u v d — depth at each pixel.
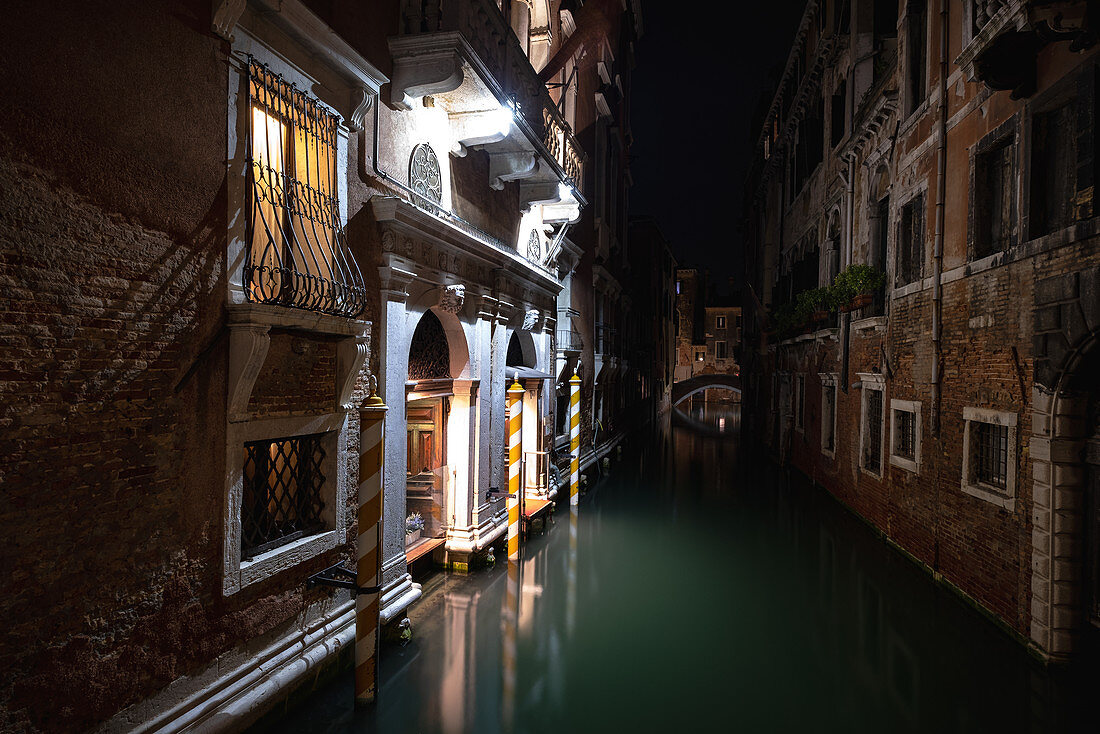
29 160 2.83
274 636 4.47
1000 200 6.92
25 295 2.82
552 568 8.42
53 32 2.93
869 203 11.13
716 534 10.55
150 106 3.46
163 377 3.54
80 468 3.08
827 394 14.02
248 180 4.26
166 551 3.57
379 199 5.67
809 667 5.65
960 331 7.51
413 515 7.64
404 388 6.24
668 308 44.72
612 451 19.36
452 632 6.14
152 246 3.47
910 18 9.24
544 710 4.74
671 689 5.17
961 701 5.06
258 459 4.50
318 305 4.56
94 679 3.16
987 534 6.79
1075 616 5.57
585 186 16.38
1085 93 5.21
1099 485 5.41
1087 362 5.36
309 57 4.81
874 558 9.25
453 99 6.89
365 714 4.54
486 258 7.93
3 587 2.75
